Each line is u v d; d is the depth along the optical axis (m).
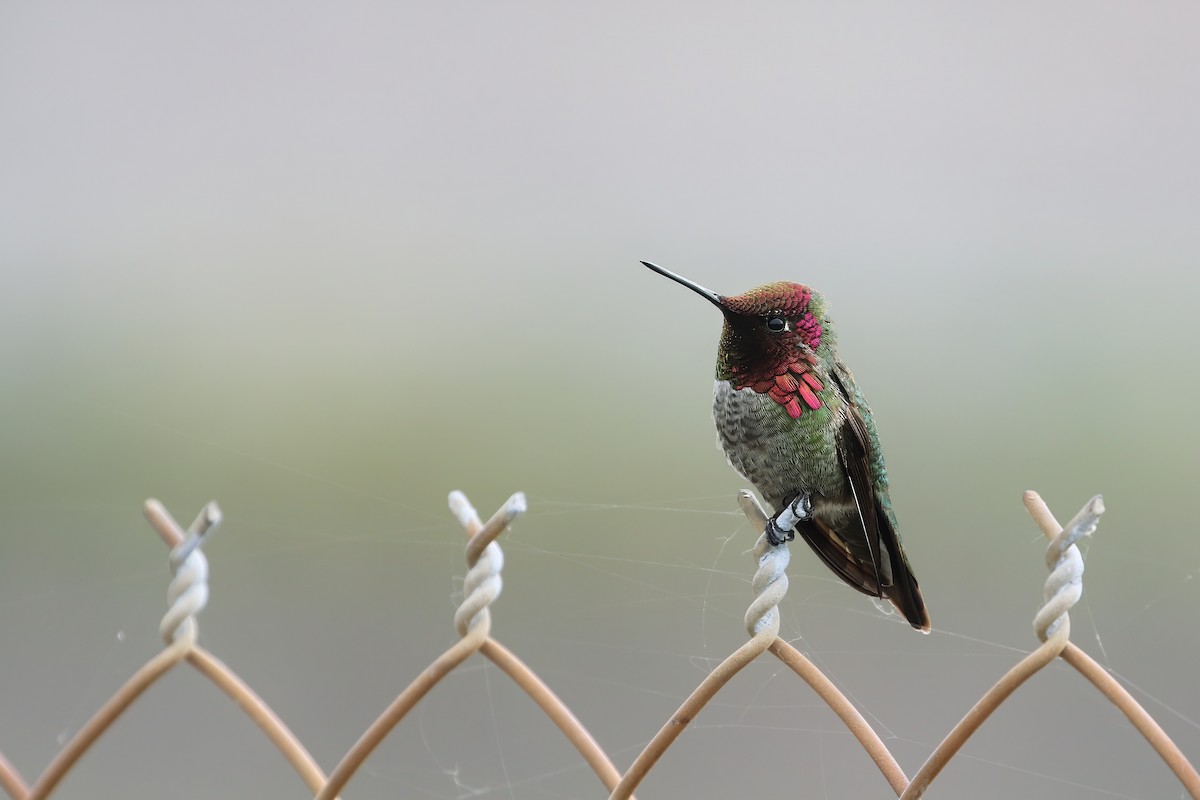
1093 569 10.56
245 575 10.98
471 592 4.23
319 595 10.66
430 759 9.23
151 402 14.14
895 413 13.42
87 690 9.68
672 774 8.88
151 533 11.76
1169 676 9.18
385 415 13.97
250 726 9.46
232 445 13.38
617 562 10.77
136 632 10.30
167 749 9.22
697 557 10.71
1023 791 8.48
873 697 9.01
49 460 12.83
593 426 13.76
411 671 9.88
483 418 14.02
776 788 8.65
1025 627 9.74
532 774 9.07
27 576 10.94
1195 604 9.92
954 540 11.25
